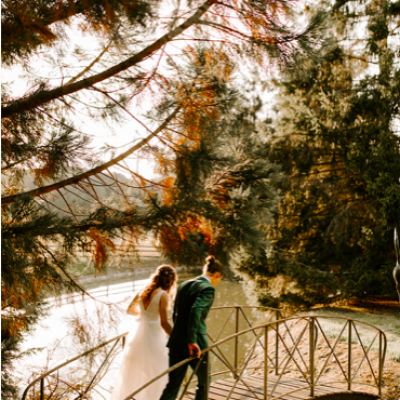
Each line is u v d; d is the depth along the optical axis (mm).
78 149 4133
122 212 4324
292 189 13672
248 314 15758
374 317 10977
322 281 12344
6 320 4430
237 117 4883
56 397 4559
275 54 3934
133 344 3963
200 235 4418
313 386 4824
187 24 3693
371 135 12039
